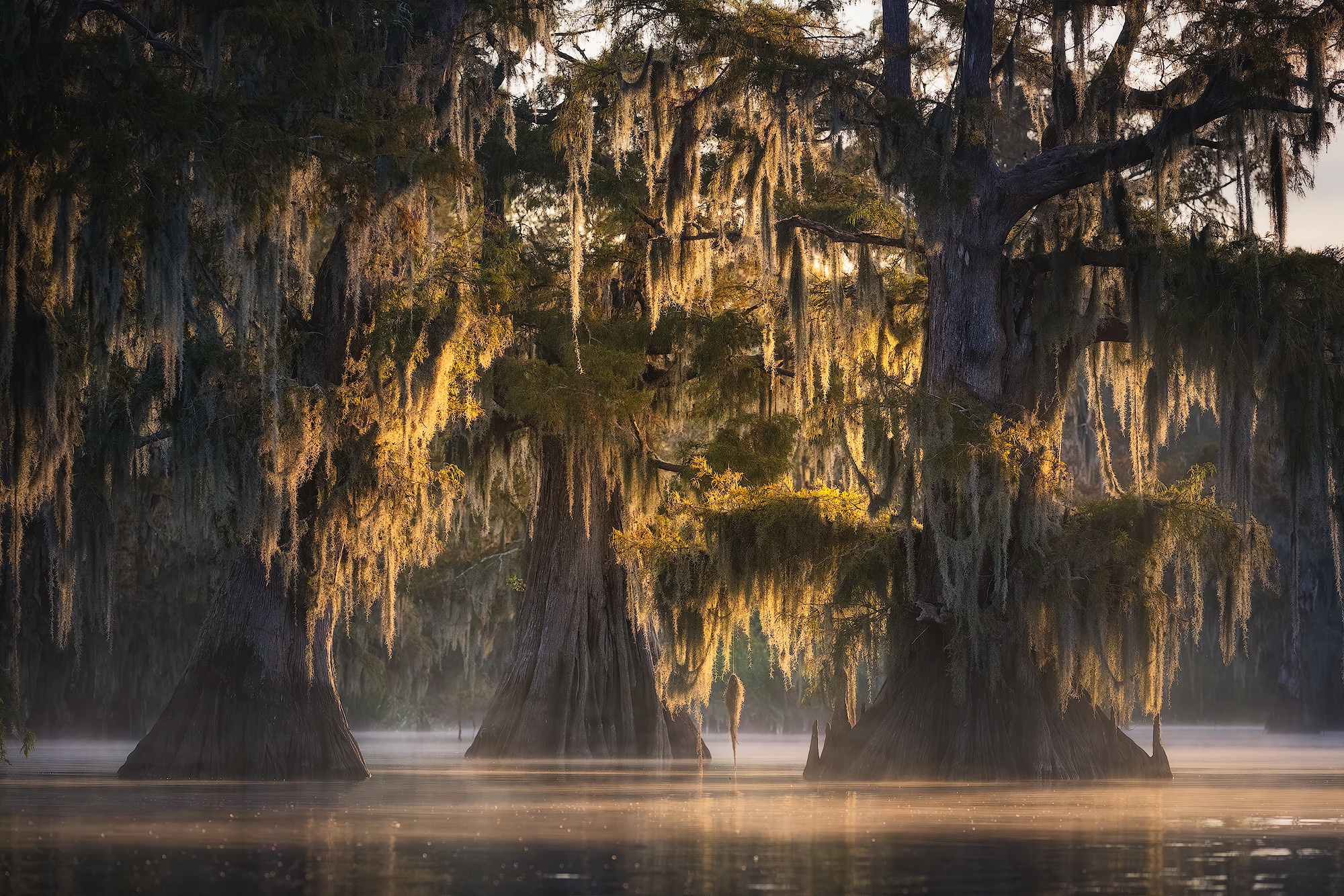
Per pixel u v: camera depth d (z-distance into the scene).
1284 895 17.52
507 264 60.53
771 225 55.81
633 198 66.06
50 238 43.56
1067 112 53.66
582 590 70.19
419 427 51.25
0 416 42.53
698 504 54.38
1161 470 120.81
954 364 50.72
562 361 66.31
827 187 66.38
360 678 101.62
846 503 51.47
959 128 50.75
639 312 69.88
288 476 49.12
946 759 46.81
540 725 68.56
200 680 50.00
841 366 62.34
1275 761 66.31
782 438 68.44
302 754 49.59
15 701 46.84
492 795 38.72
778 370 69.31
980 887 18.39
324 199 48.62
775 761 66.25
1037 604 46.94
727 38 55.38
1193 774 52.72
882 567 49.75
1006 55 53.47
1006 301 51.78
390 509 50.84
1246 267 47.62
